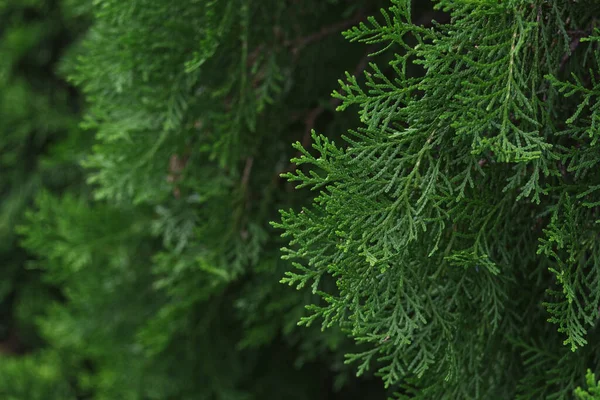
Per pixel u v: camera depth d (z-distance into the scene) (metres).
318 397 3.01
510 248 1.58
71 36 3.82
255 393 2.88
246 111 1.88
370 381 2.96
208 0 1.79
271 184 2.12
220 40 1.78
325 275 2.01
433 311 1.44
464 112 1.27
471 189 1.45
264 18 1.88
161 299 2.73
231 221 2.09
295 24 1.99
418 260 1.43
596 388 1.11
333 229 1.33
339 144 2.07
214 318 2.63
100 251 2.66
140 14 1.83
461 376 1.56
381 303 1.42
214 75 1.92
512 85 1.25
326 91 2.15
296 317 2.08
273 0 1.91
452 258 1.33
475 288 1.51
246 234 2.09
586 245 1.40
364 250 1.28
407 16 1.27
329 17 2.08
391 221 1.33
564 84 1.25
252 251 2.08
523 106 1.38
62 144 2.93
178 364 2.69
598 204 1.33
